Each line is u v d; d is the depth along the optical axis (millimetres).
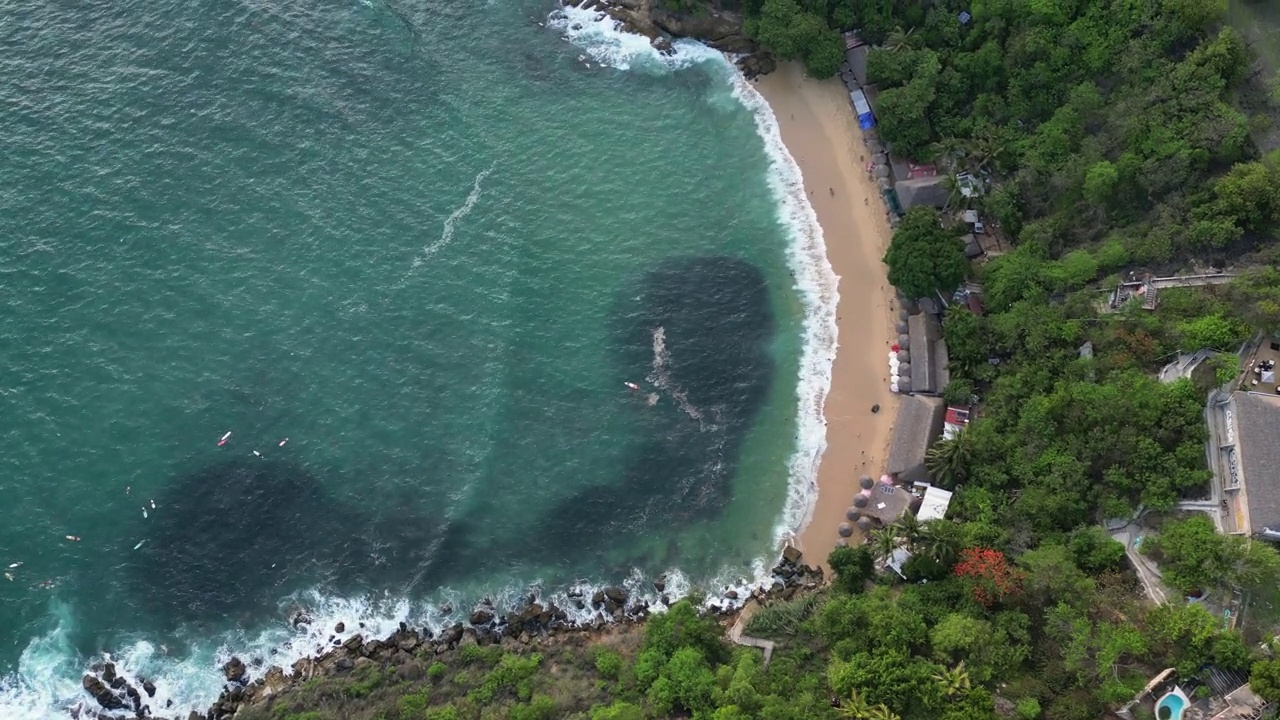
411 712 88312
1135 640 78750
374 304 115938
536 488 104000
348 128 131250
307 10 143250
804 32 126812
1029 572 85875
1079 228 106750
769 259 119750
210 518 101312
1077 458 91750
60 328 112250
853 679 81688
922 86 119500
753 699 82375
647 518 102188
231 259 118500
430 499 103188
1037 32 115625
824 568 97938
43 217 120312
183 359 110875
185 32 139125
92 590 97000
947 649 82750
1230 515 84625
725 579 98438
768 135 130125
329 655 94688
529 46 141375
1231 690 76750
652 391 110000
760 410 108438
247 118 130875
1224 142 99000
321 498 102938
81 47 136750
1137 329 94250
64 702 91938
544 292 117438
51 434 105125
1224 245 96312
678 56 139000
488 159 129250
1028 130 116438
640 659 90000
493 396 109375
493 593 98125
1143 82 108000
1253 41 106062
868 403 107000
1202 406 88250
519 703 88250
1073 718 77938
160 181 124312
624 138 131750
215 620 96125
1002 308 105000
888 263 110250
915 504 97875
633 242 121875
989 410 99500
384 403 108875
